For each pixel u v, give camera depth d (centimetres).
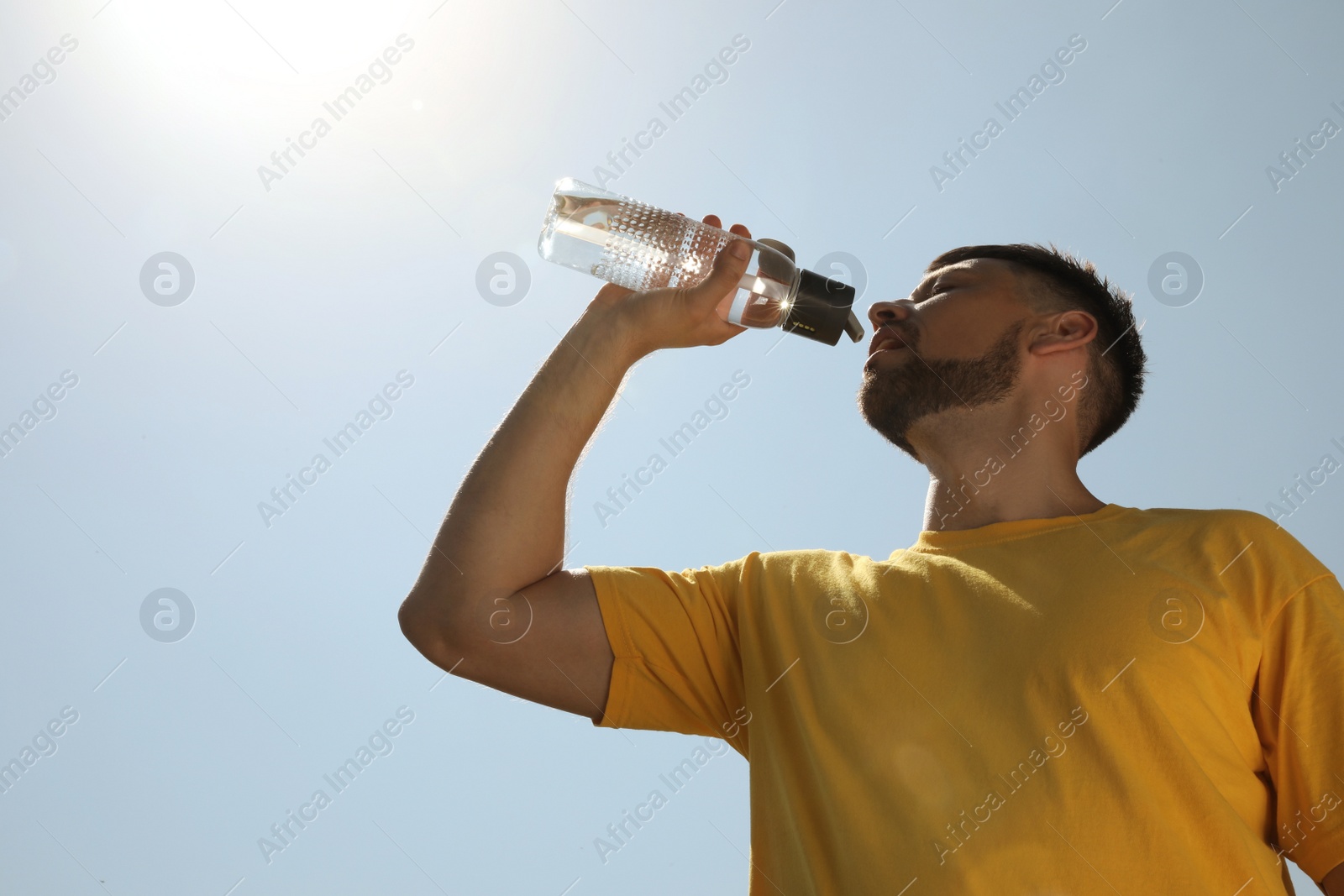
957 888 115
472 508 154
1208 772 119
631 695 158
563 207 185
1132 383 184
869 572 151
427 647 153
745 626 154
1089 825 116
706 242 179
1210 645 125
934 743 126
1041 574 139
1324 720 122
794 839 131
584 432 160
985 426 166
